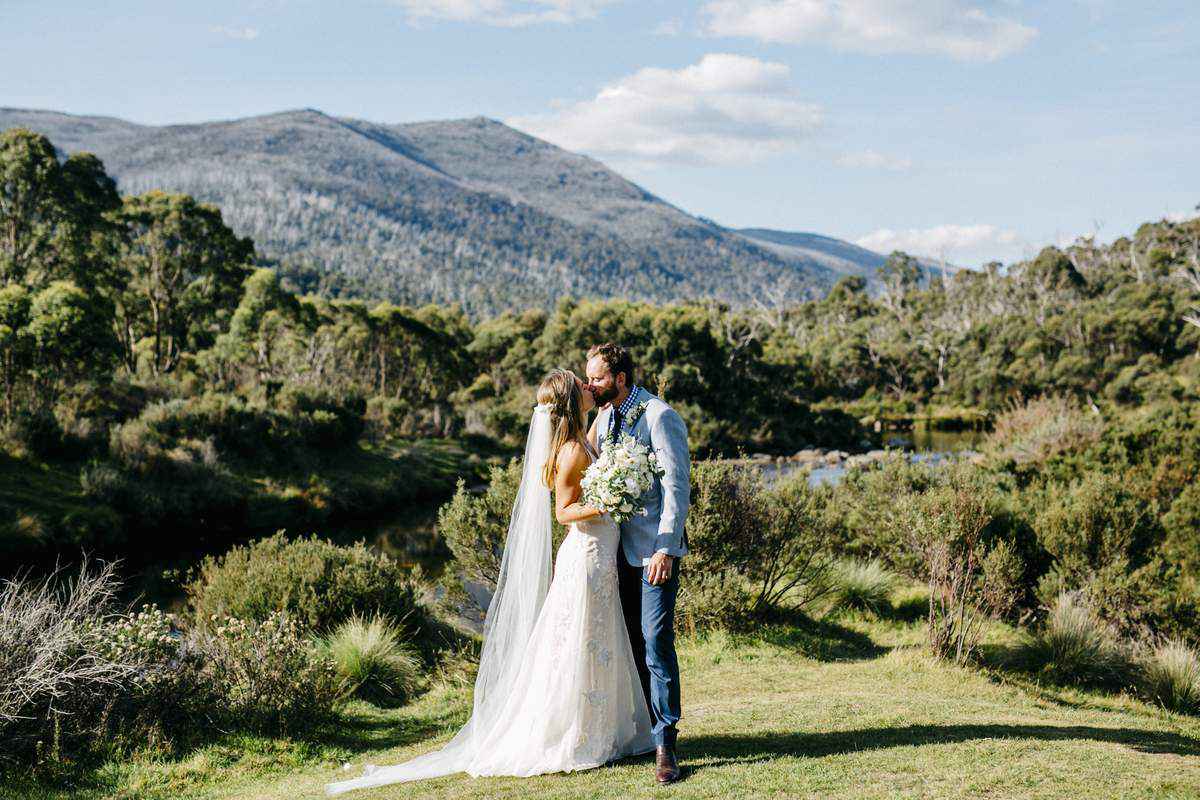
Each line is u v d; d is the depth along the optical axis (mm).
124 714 6816
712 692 7512
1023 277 115562
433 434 46844
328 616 10570
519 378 69688
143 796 5746
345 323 58000
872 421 72875
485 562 10695
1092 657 8938
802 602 10750
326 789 4953
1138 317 76562
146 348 52750
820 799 3850
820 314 133750
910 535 11195
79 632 6840
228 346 48031
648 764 4516
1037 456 17203
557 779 4395
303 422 34438
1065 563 11086
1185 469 14023
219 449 30531
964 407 80812
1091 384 73125
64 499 24266
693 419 54781
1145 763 4512
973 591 10078
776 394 65375
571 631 4633
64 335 30109
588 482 4324
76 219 42812
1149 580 10445
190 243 50219
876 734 5141
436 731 7547
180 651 7488
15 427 26094
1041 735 5172
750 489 10211
